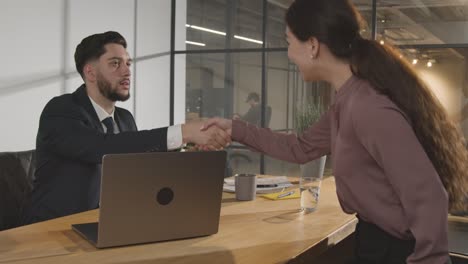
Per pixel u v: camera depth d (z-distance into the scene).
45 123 2.13
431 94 1.24
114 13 5.57
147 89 6.31
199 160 1.41
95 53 2.32
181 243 1.39
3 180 2.50
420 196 1.11
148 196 1.36
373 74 1.25
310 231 1.53
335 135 1.40
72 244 1.37
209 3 6.96
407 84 1.22
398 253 1.29
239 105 6.91
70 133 2.04
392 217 1.26
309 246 1.37
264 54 6.54
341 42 1.34
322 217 1.73
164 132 1.89
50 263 1.21
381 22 5.84
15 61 4.31
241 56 6.80
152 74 6.39
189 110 6.98
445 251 1.10
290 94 6.51
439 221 1.09
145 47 6.20
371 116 1.18
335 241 1.54
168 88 6.75
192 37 7.09
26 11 4.39
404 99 1.20
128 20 5.84
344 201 1.40
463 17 6.02
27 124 4.46
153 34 6.35
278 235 1.48
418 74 1.26
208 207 1.46
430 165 1.13
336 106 1.37
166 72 6.69
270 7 6.46
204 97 6.97
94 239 1.38
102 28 5.37
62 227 1.55
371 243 1.34
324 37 1.34
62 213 2.11
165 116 6.72
